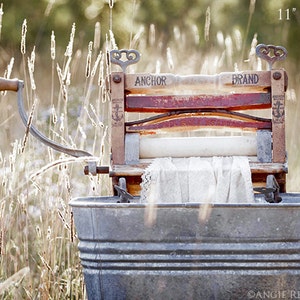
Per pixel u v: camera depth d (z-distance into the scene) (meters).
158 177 3.81
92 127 6.24
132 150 3.99
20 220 4.55
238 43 6.04
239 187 3.81
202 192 3.81
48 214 4.63
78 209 3.49
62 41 12.05
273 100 3.98
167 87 4.02
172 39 11.84
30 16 12.21
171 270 3.39
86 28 12.01
